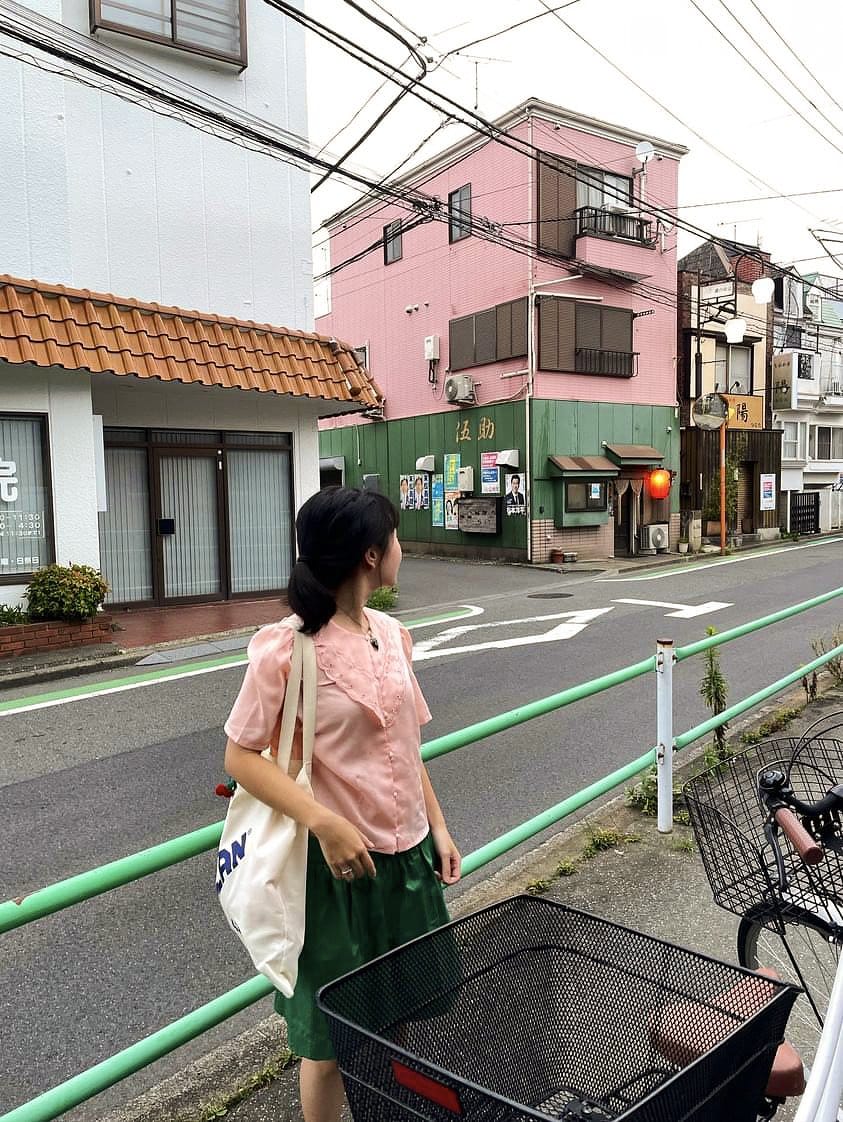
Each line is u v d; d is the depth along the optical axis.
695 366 21.53
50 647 8.56
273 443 12.15
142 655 8.59
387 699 1.67
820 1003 2.40
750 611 10.76
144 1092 2.38
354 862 1.49
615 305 19.17
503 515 19.02
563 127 17.91
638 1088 1.47
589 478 18.50
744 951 2.09
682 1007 1.45
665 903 3.20
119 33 9.80
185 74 10.54
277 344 11.16
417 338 21.64
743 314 23.19
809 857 1.70
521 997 1.58
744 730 5.51
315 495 1.68
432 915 1.75
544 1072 1.55
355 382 11.59
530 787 4.76
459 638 9.43
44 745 5.79
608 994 1.55
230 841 1.62
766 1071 1.30
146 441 11.05
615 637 9.14
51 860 3.93
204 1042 2.63
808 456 27.00
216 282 11.12
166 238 10.65
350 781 1.62
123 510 10.99
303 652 1.60
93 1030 2.67
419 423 21.80
